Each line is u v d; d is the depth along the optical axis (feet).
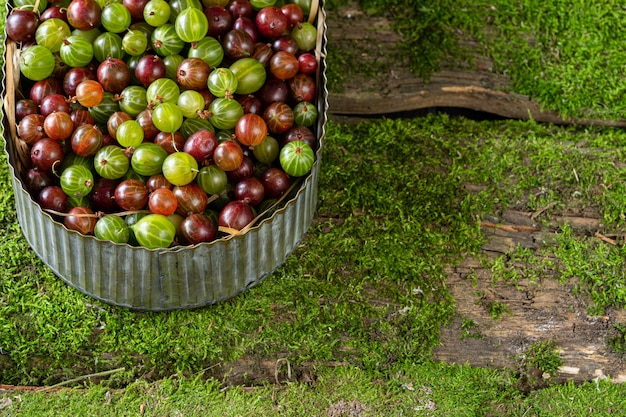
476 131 3.31
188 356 2.96
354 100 3.32
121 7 2.89
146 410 2.90
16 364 2.93
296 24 3.00
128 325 2.97
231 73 2.86
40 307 2.96
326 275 3.06
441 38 3.36
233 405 2.92
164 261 2.80
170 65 2.93
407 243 3.12
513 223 3.17
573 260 3.12
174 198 2.80
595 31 3.39
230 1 3.01
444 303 3.06
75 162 2.87
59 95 2.87
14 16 2.89
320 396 2.95
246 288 2.98
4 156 3.10
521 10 3.41
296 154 2.84
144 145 2.83
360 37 3.36
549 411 2.97
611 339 3.04
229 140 2.84
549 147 3.27
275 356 2.98
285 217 2.88
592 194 3.20
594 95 3.36
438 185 3.20
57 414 2.88
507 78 3.36
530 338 3.04
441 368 3.00
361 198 3.16
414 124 3.31
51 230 2.82
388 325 3.03
